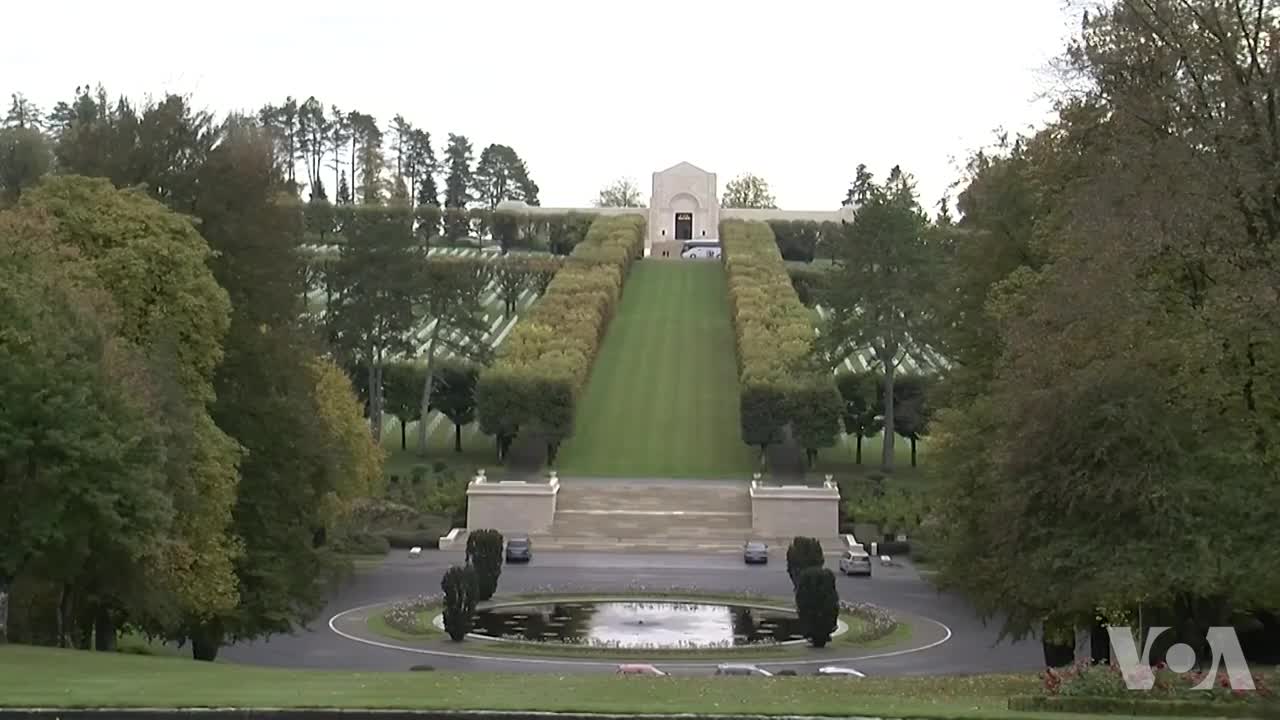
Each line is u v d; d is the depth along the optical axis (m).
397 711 30.83
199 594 61.69
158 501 52.41
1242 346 46.56
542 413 135.50
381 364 145.25
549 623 84.06
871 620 85.06
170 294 63.56
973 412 61.19
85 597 60.41
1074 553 47.53
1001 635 59.16
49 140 181.12
